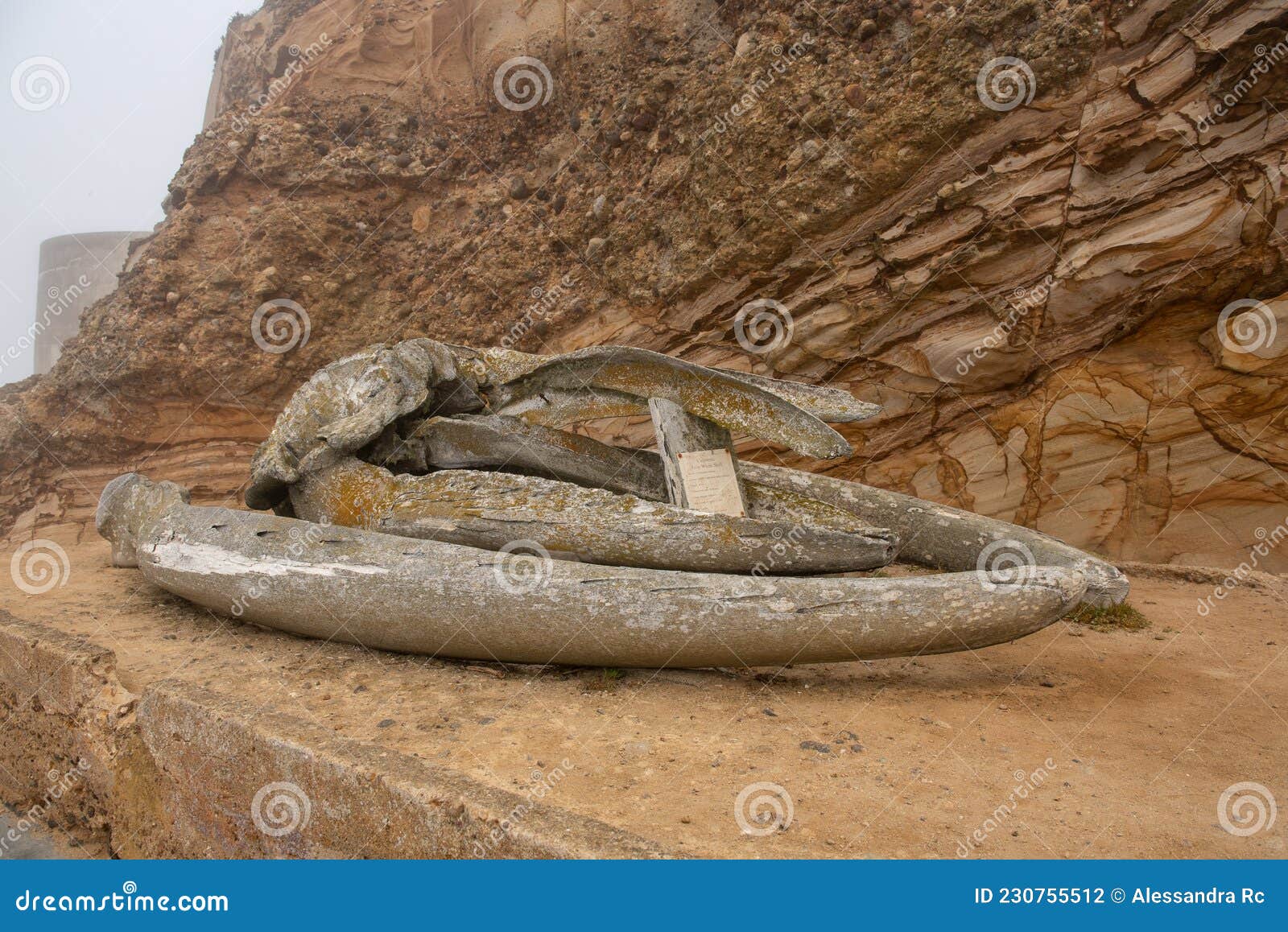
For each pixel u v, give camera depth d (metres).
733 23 4.96
